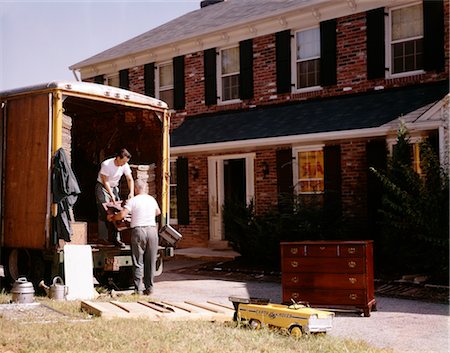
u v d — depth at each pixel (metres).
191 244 18.58
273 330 7.61
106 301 9.77
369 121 13.87
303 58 17.23
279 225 14.12
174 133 19.09
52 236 10.25
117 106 13.11
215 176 18.06
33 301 9.43
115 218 10.71
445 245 11.02
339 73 16.25
